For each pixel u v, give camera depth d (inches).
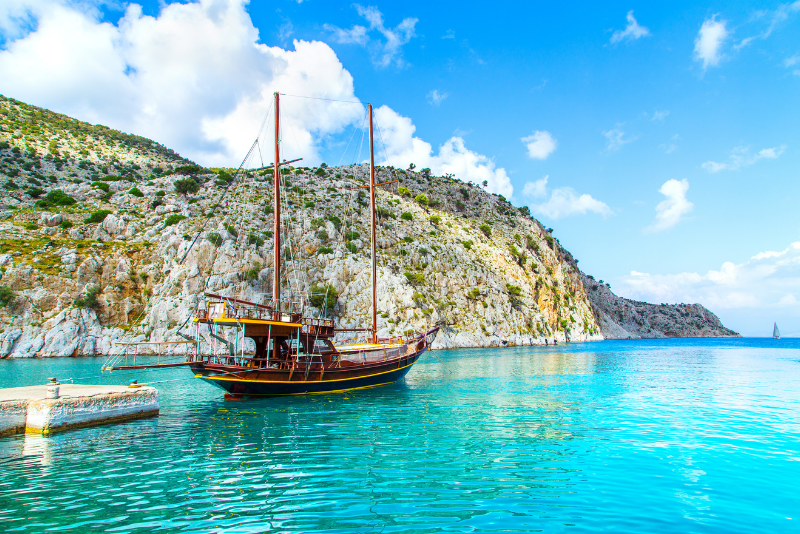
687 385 1389.0
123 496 448.5
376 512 405.1
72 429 753.6
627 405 1006.4
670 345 5211.6
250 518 392.8
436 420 842.2
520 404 1027.9
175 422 836.6
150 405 905.5
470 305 4559.5
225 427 790.5
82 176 5925.2
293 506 419.8
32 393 810.8
